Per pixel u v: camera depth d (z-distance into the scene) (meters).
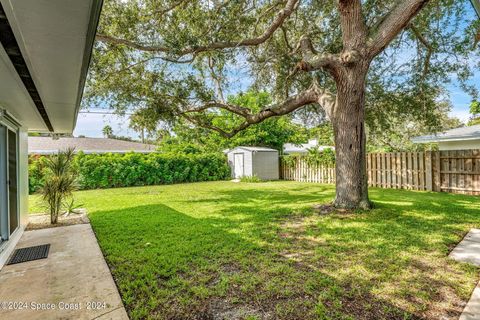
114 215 6.57
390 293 2.64
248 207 7.24
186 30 5.98
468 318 2.22
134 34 6.05
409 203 7.12
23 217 5.54
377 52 5.86
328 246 4.00
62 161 6.40
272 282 2.89
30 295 2.73
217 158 16.73
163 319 2.29
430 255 3.59
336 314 2.29
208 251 3.86
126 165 13.70
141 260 3.59
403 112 8.59
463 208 6.45
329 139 16.91
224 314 2.34
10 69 2.47
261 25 7.66
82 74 2.59
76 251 4.06
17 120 5.01
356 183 6.26
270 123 18.86
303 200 8.20
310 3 7.41
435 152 9.76
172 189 12.00
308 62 5.75
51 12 1.50
